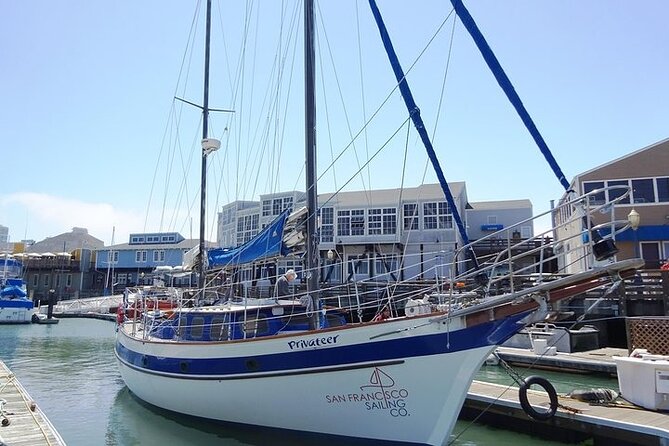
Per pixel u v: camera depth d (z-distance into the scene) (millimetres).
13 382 13844
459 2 8250
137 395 12711
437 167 8445
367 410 8023
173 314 12750
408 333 7734
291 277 10922
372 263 37188
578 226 24312
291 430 8789
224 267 13102
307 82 10641
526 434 10250
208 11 19406
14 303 42250
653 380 9797
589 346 19047
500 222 44594
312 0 10758
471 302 7934
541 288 7121
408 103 8609
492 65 8047
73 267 63312
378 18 9258
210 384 9625
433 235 35906
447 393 7551
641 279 21031
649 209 25875
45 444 8352
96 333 35188
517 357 17438
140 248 60531
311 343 8398
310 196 10297
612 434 8867
